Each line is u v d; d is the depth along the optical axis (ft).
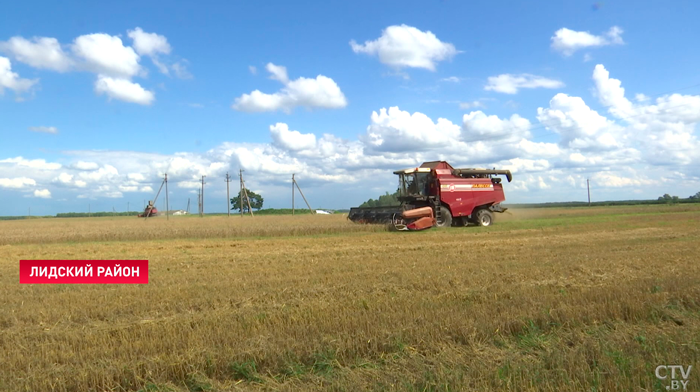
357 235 79.56
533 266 42.80
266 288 34.83
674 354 19.17
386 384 17.31
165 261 51.19
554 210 179.93
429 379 17.48
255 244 68.64
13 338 23.40
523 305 26.61
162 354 19.92
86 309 28.96
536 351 20.57
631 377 17.16
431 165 96.68
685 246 56.08
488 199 95.81
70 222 187.21
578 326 23.32
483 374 17.76
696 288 30.12
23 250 64.34
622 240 64.75
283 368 19.10
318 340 21.15
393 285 35.27
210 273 42.42
